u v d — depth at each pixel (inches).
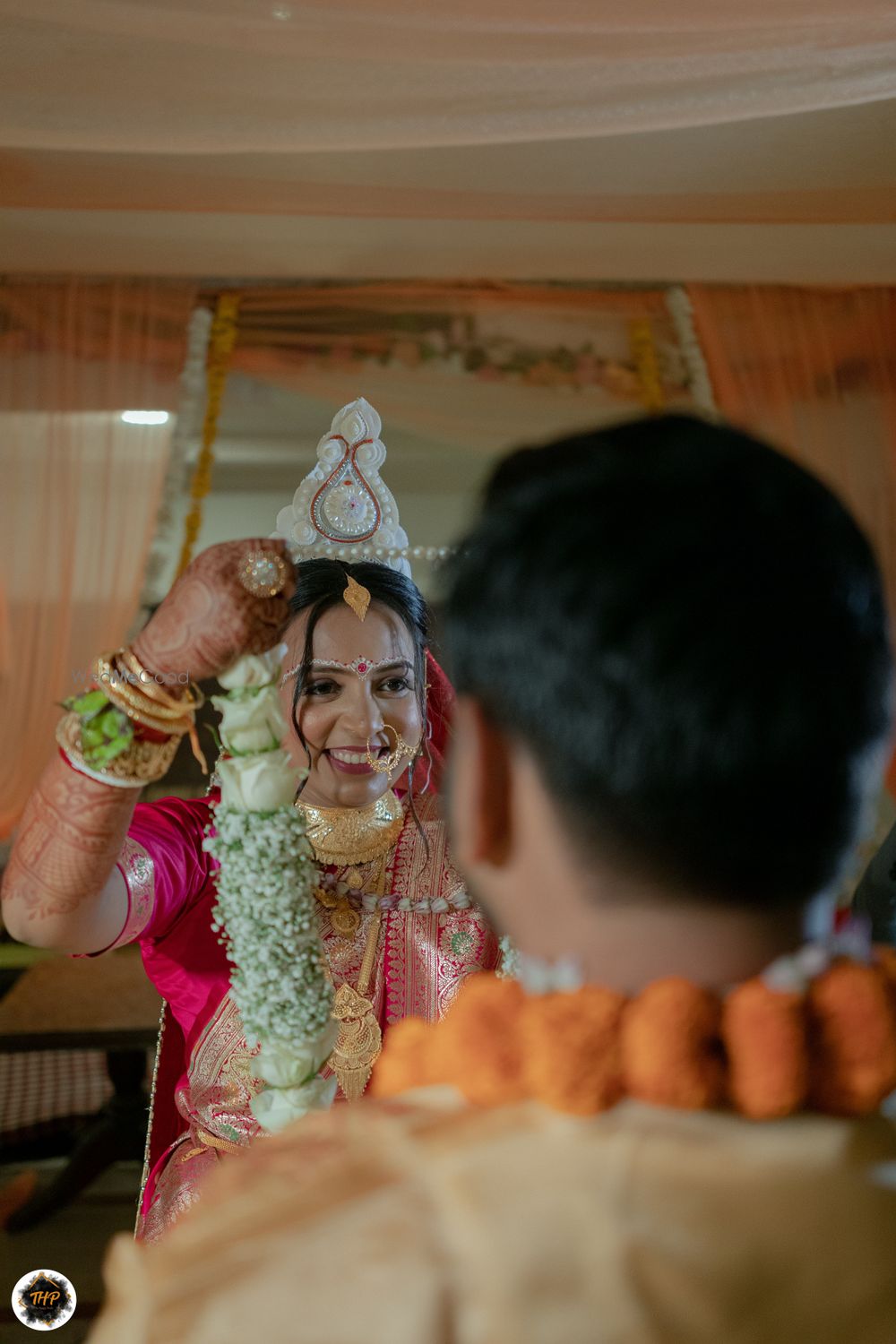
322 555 64.8
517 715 21.4
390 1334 18.8
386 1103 23.4
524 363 261.6
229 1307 19.5
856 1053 21.2
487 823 22.6
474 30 147.7
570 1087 20.4
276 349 258.8
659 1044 20.3
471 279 263.3
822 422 264.4
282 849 42.1
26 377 249.9
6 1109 179.8
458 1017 22.7
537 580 21.0
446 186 240.1
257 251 257.0
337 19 144.3
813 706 20.6
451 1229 19.7
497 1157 20.6
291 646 62.1
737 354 264.2
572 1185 20.0
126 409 251.0
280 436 259.4
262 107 162.9
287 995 41.9
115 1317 20.6
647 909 21.4
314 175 232.5
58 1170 162.9
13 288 252.1
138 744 43.0
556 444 23.2
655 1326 19.0
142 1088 152.9
